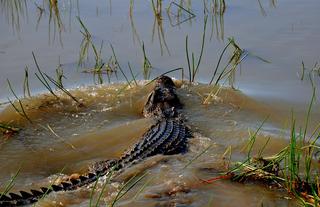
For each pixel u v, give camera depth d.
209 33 33.12
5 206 17.48
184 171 20.33
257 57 29.86
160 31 33.53
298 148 19.36
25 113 25.36
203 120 25.25
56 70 28.36
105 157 22.53
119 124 25.17
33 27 34.03
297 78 27.89
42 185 20.08
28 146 23.03
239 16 35.50
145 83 28.48
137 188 19.17
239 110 25.75
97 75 28.95
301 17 34.84
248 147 22.25
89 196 18.61
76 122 25.14
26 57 30.16
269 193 18.70
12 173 21.02
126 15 36.06
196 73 29.05
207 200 18.33
